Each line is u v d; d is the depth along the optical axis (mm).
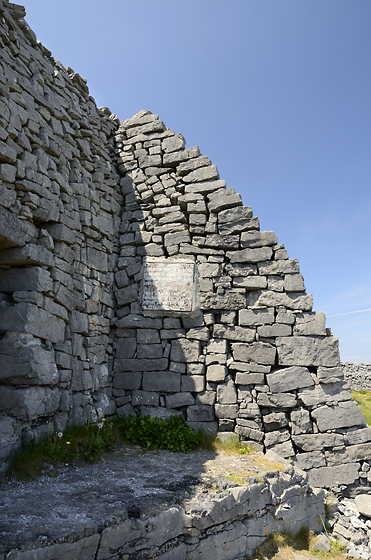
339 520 8117
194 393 10109
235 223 10875
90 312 9641
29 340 7055
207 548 5773
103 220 10664
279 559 6422
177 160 11656
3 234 6895
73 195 9352
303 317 10172
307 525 7555
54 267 8117
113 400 10344
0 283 7629
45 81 9242
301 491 7613
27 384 6891
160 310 10547
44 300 7633
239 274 10578
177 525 5469
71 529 4457
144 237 11367
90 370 9320
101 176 10969
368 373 21391
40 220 8102
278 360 9961
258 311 10297
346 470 9242
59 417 7758
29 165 7828
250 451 9195
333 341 9984
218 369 10055
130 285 11102
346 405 9695
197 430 9727
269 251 10539
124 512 5070
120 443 8945
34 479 6113
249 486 6570
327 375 9789
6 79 7594
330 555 6977
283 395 9672
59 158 9156
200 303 10516
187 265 10688
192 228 11016
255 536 6508
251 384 9938
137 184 11938
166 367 10312
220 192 11094
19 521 4598
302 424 9523
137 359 10484
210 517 5773
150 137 12125
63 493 5664
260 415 9703
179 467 7645
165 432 9320
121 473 6922
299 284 10297
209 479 6777
